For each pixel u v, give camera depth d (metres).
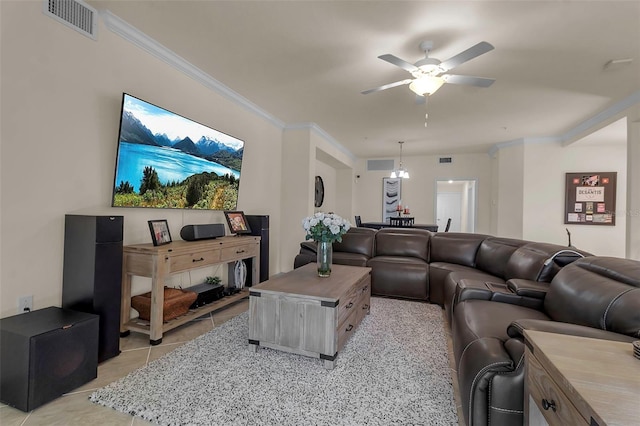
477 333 1.67
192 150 3.21
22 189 2.00
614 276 1.65
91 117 2.39
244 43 2.82
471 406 1.38
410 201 8.41
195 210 3.42
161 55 2.93
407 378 2.00
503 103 4.24
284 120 5.19
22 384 1.62
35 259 2.06
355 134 6.11
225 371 2.05
